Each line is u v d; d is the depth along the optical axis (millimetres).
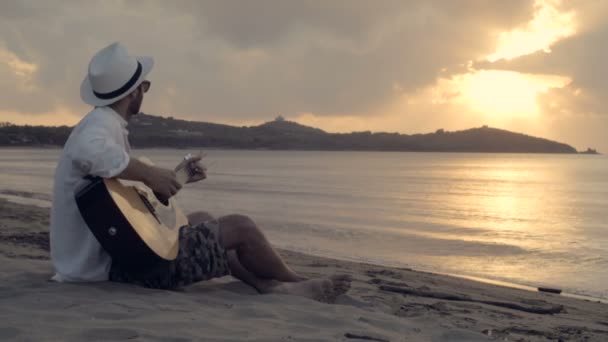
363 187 42000
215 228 4645
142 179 4262
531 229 18875
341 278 4945
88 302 4012
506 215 23781
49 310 3836
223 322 3812
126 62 4410
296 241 14766
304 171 73000
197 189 33469
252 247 4785
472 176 69312
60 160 4375
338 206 25703
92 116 4312
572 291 9891
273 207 23859
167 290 4523
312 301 4660
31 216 13125
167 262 4375
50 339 3258
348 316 4293
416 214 23234
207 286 4957
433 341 3961
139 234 4215
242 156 184500
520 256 13469
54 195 4406
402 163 134000
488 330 4746
